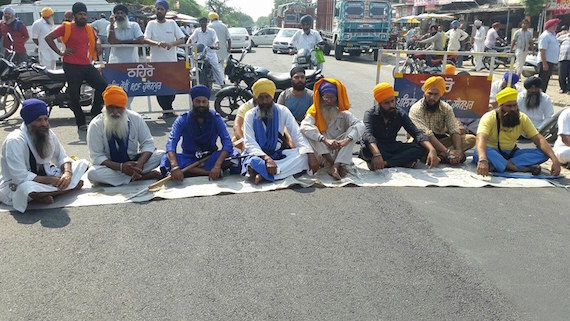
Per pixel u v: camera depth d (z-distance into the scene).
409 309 2.90
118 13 8.00
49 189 4.42
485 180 5.21
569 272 3.34
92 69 7.58
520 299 3.02
